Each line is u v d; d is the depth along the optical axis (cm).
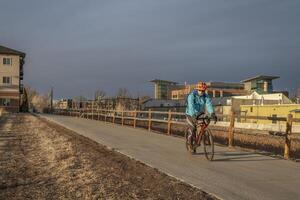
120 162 1187
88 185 895
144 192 826
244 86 11344
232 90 10875
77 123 3316
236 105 6450
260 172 1012
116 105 5569
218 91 10762
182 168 1067
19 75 7731
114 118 3391
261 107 5456
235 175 976
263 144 2302
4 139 1991
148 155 1304
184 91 10575
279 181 909
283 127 3183
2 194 841
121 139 1844
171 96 11700
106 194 813
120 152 1384
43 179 990
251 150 1437
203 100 1213
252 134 2642
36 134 2252
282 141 2408
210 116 1180
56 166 1162
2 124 3234
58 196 818
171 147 1518
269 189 837
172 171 1027
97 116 4166
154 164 1130
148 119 2498
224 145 1612
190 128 1246
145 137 1944
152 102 7600
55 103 10594
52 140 1853
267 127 3388
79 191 846
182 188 854
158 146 1555
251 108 5634
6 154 1455
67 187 888
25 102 7700
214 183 891
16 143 1820
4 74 7619
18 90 7644
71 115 5591
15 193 851
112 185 889
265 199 760
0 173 1080
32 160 1305
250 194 795
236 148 1488
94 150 1461
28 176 1037
